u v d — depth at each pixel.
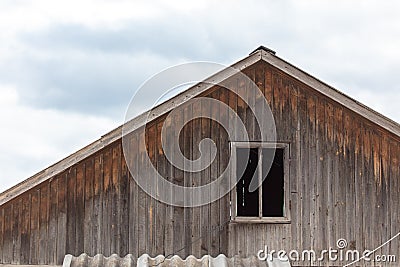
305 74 16.00
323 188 16.09
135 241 15.63
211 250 15.77
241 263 15.02
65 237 15.53
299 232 15.98
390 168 16.28
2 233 15.45
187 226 15.75
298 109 16.14
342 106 16.19
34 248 15.47
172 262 14.89
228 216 15.85
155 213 15.70
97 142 15.52
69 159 15.47
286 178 16.05
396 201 16.25
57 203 15.55
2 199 15.30
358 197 16.17
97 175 15.66
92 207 15.60
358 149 16.23
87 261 14.90
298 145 16.09
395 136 16.27
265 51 15.88
